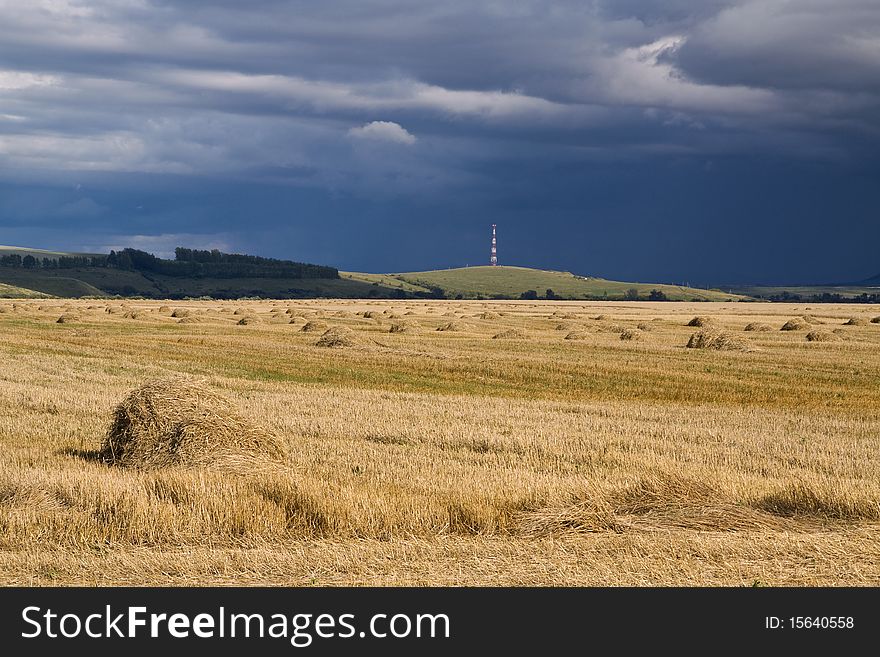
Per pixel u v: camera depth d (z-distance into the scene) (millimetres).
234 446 35406
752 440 43812
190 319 173625
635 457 37906
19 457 36906
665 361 91125
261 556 21500
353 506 25422
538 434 44500
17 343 110375
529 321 185375
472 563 21141
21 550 22516
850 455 40312
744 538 23078
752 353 102312
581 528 24594
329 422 47594
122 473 32719
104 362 85688
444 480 31625
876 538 23109
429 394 63219
